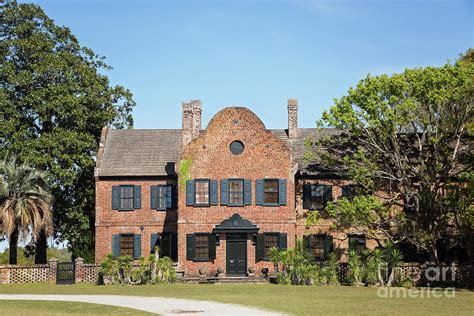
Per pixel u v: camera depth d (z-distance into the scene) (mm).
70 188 54406
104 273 42875
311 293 35688
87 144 51969
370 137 43531
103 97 54688
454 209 41344
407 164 43562
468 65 43000
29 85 52156
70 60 53531
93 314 27141
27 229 45031
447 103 41125
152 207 50438
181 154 47750
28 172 46531
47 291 38688
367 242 48688
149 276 43281
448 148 42219
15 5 53406
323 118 44500
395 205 46406
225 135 47844
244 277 45281
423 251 47531
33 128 53094
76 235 53500
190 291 37625
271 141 47781
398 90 41656
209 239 46938
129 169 50750
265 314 26438
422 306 29156
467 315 26078
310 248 48656
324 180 49312
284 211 47188
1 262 69250
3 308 29562
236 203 47188
